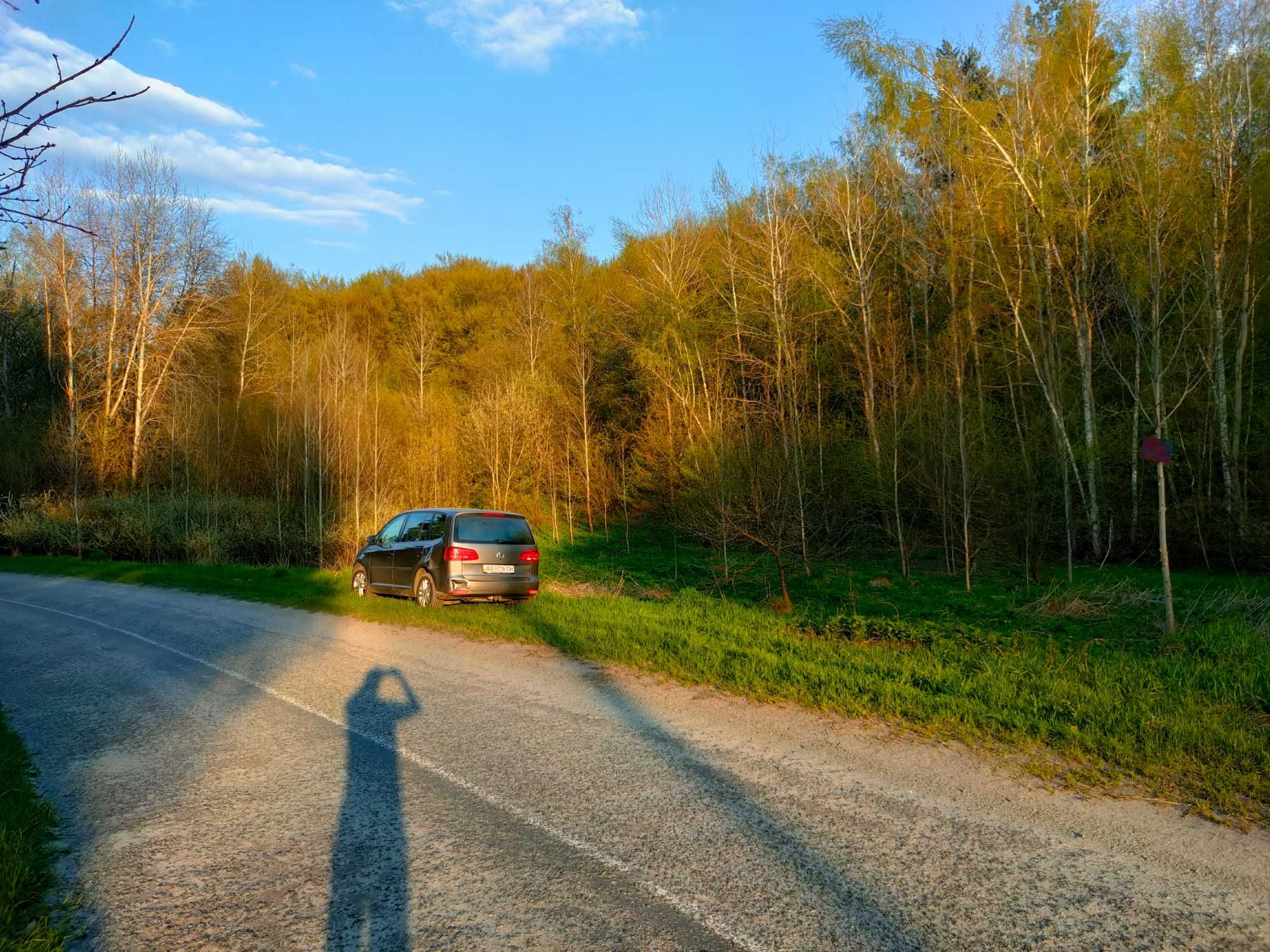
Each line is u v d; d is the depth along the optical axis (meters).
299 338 41.19
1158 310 19.00
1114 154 20.20
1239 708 6.08
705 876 3.55
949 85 22.59
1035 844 3.90
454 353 45.88
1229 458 17.89
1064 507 19.00
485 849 3.84
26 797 4.40
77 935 3.06
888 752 5.38
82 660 8.80
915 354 23.66
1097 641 9.22
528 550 12.20
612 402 32.09
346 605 12.37
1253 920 3.18
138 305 36.88
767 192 24.48
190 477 29.14
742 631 9.81
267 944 3.00
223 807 4.41
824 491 18.47
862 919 3.17
